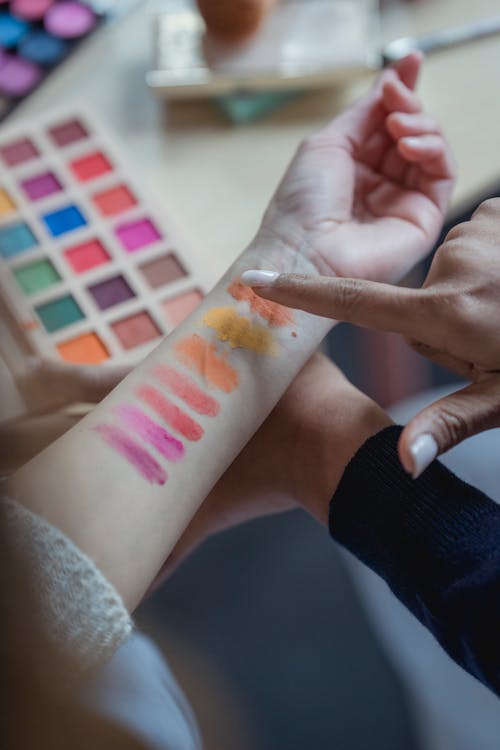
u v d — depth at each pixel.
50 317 0.76
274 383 0.60
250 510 0.68
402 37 0.91
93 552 0.50
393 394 1.30
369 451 0.60
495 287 0.55
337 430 0.62
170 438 0.55
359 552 0.59
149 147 0.86
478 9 0.92
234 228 0.81
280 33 0.87
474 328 0.54
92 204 0.81
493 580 0.50
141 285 0.77
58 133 0.84
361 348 1.25
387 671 1.18
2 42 0.92
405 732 1.15
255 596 1.24
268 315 0.62
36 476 0.52
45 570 0.47
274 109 0.88
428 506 0.56
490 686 0.52
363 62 0.85
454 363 0.59
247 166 0.84
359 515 0.58
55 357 0.74
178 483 0.54
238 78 0.85
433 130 0.70
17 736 0.34
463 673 0.86
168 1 0.94
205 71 0.86
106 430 0.54
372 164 0.72
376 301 0.55
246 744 1.15
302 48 0.87
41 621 0.42
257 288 0.56
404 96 0.71
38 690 0.36
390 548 0.56
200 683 1.18
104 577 0.49
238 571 1.25
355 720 1.16
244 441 0.59
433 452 0.51
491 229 0.57
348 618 1.22
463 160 0.83
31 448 0.67
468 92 0.87
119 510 0.52
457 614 0.51
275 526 1.27
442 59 0.89
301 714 1.16
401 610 0.89
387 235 0.68
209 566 1.25
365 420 0.62
